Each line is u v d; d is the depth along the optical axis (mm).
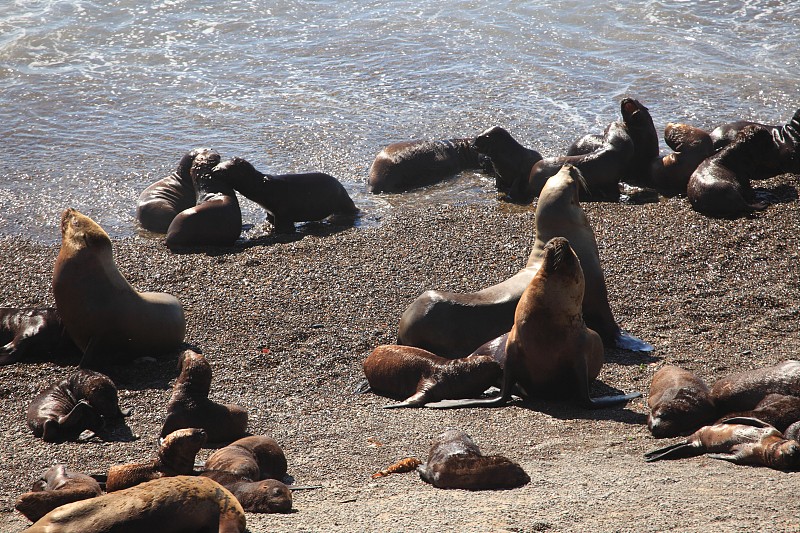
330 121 81750
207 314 46438
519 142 75375
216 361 40906
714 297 47312
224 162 61062
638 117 67812
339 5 118562
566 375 35719
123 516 20516
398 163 69750
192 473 26250
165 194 63688
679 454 29281
